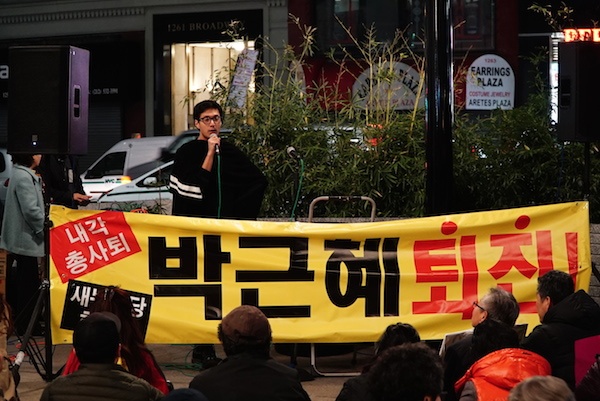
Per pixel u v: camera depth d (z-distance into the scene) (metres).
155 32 33.50
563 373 7.85
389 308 10.71
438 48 11.35
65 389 6.35
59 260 10.44
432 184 11.42
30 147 10.77
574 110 11.73
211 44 33.16
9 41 35.56
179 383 10.47
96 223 10.51
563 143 12.78
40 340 12.66
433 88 11.38
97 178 24.61
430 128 11.41
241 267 10.63
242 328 6.66
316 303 10.70
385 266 10.71
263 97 14.59
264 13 31.80
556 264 10.74
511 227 10.78
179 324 10.55
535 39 29.36
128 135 34.03
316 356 11.49
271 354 11.83
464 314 10.70
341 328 10.62
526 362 6.84
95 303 7.52
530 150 13.49
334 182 13.76
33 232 12.38
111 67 33.72
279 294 10.66
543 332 7.93
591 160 13.52
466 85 28.89
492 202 13.88
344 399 6.42
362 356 11.74
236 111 14.55
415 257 10.74
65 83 10.80
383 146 13.88
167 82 33.50
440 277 10.71
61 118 10.79
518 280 10.73
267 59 31.77
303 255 10.69
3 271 12.24
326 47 30.16
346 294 10.70
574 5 29.08
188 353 12.00
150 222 10.55
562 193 13.57
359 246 10.73
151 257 10.56
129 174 24.42
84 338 6.41
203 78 33.28
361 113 14.62
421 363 5.28
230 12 32.38
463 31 29.30
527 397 4.95
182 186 10.95
